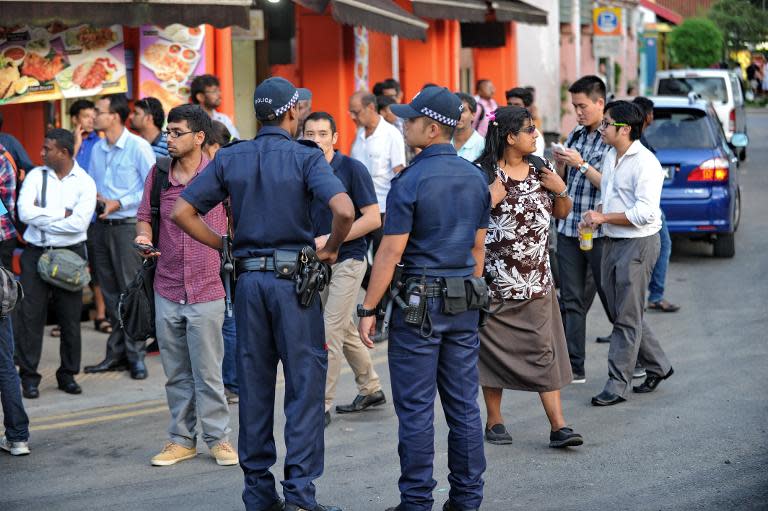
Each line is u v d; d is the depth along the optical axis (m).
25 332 12.28
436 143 8.12
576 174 11.98
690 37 62.47
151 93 16.08
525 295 9.59
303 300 7.98
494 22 31.41
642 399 11.59
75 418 11.56
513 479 9.16
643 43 60.25
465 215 8.05
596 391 12.02
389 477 9.31
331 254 8.04
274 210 8.00
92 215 12.62
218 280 9.59
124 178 13.32
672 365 13.09
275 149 8.07
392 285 8.02
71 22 13.88
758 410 11.02
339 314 10.72
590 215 11.17
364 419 11.18
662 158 19.64
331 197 7.83
